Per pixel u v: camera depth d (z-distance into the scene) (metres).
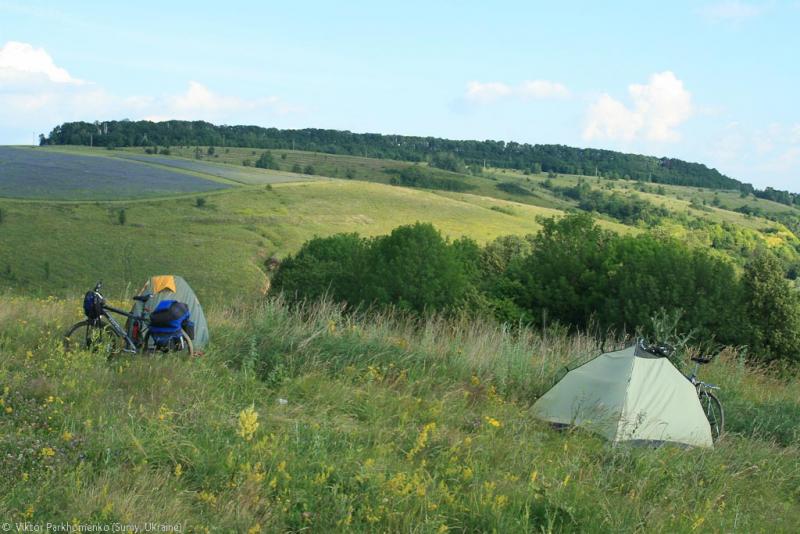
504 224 129.00
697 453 6.80
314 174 188.62
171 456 4.72
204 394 6.19
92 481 4.28
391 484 4.64
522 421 7.11
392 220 122.94
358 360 8.06
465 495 4.88
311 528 4.21
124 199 116.50
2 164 146.38
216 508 4.20
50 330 7.67
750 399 9.76
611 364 7.59
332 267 51.47
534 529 4.65
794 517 5.88
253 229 104.44
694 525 4.96
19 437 4.67
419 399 6.96
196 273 82.50
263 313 9.17
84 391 5.72
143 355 7.11
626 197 184.62
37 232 90.94
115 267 82.00
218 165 175.38
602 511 4.92
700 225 127.50
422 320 10.54
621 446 6.55
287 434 5.39
